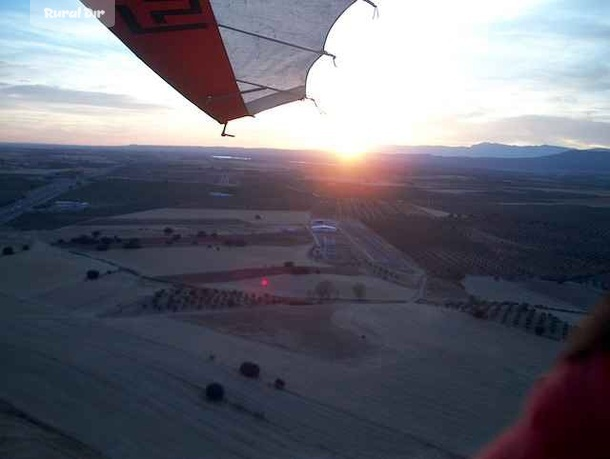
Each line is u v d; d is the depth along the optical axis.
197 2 4.26
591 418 1.14
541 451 1.20
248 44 4.77
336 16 4.39
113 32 4.64
